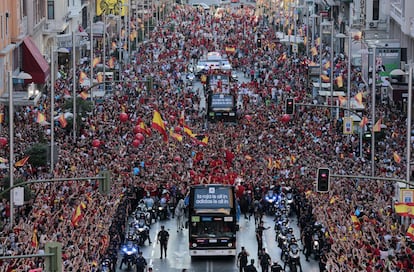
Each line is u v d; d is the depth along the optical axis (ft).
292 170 425.28
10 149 342.44
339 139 500.74
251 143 502.38
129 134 510.17
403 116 556.10
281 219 364.79
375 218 333.42
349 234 317.42
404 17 640.17
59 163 420.36
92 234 317.63
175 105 622.95
